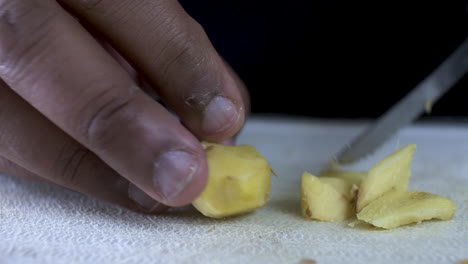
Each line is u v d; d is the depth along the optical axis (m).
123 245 0.20
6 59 0.19
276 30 0.49
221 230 0.21
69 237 0.20
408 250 0.19
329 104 0.50
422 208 0.21
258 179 0.21
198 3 0.49
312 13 0.49
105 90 0.19
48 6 0.19
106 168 0.22
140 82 0.26
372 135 0.30
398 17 0.47
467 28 0.46
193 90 0.21
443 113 0.47
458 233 0.20
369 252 0.19
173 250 0.19
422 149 0.34
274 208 0.23
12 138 0.22
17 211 0.22
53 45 0.19
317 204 0.22
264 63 0.50
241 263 0.19
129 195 0.22
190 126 0.22
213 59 0.21
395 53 0.48
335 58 0.49
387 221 0.21
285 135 0.41
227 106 0.21
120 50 0.22
